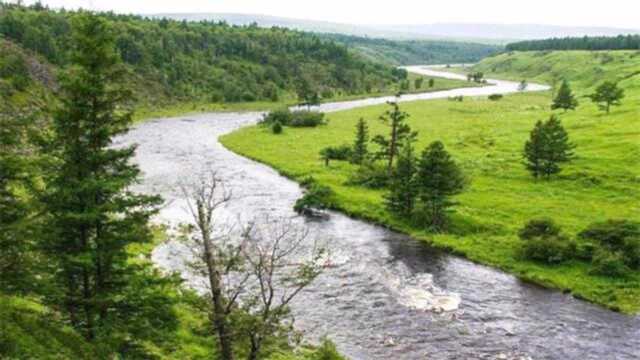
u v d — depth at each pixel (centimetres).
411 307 5091
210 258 2655
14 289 2827
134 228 3088
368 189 9550
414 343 4403
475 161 11262
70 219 2848
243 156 12519
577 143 12081
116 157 3022
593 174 9694
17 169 2883
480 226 7419
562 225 7244
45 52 18725
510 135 13962
